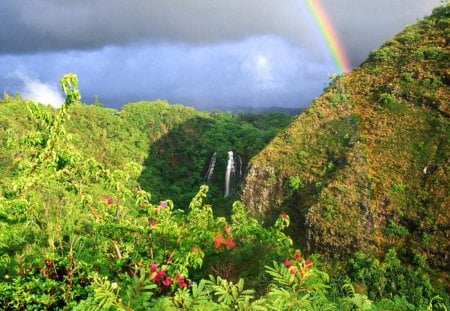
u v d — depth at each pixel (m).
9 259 6.80
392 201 39.44
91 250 7.41
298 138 54.00
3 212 7.09
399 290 32.06
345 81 57.44
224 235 6.96
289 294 3.32
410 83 49.88
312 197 44.94
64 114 7.12
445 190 38.12
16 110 56.44
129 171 7.94
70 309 5.65
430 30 58.09
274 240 9.34
